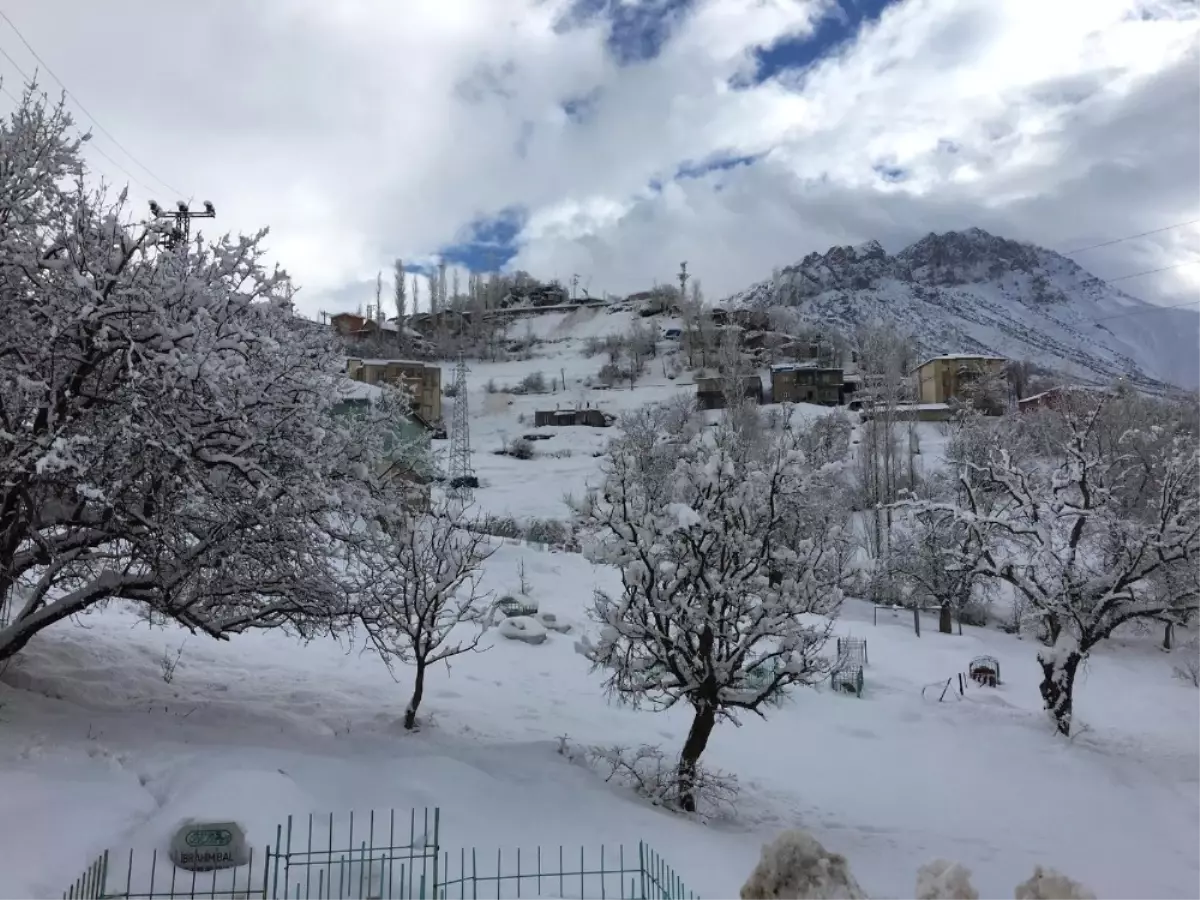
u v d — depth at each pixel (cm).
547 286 16575
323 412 1130
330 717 1271
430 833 805
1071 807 1484
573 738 1464
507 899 698
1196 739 2019
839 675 2264
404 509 1276
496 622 2372
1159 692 2566
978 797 1511
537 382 10125
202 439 964
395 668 1806
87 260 950
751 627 1199
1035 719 2059
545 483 6031
